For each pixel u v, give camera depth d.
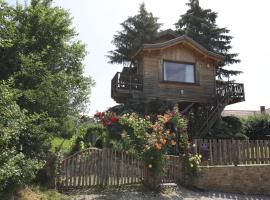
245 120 27.14
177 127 11.59
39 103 9.70
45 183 9.12
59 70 11.56
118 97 21.42
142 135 10.41
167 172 10.72
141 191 9.74
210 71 22.81
